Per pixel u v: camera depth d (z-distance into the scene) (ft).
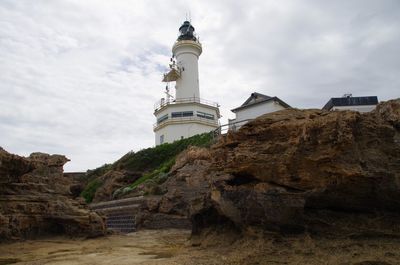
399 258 30.78
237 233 47.47
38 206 69.31
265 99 111.96
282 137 41.32
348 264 30.73
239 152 44.27
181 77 185.37
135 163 148.97
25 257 47.93
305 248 35.94
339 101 95.55
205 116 177.37
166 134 170.91
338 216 38.63
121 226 99.76
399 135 37.91
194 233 56.65
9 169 63.98
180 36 193.06
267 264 34.14
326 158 35.83
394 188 36.01
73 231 71.61
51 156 82.48
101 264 40.75
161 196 95.50
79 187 92.73
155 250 52.16
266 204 39.88
